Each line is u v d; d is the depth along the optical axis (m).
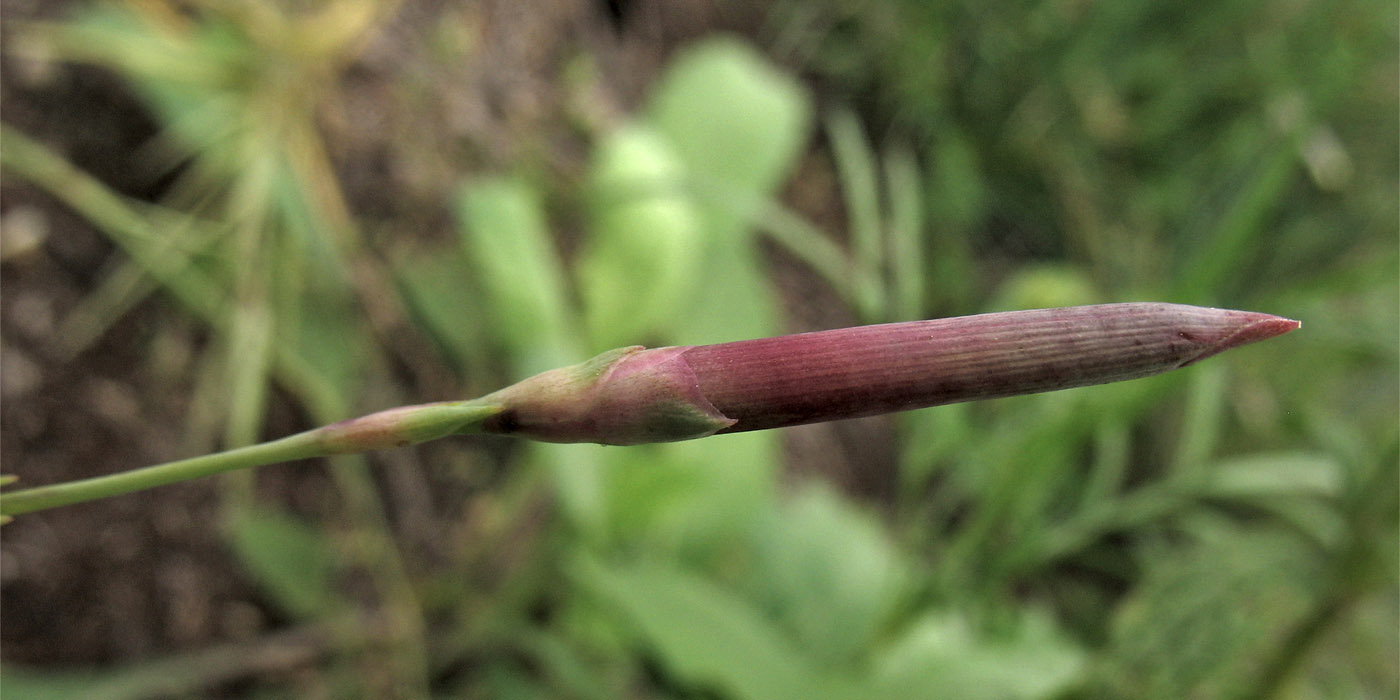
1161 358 0.10
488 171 0.31
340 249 0.26
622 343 0.28
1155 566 0.27
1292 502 0.28
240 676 0.23
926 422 0.31
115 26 0.24
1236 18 0.40
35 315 0.22
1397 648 0.28
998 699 0.24
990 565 0.25
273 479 0.25
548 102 0.33
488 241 0.25
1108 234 0.41
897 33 0.40
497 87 0.31
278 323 0.25
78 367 0.22
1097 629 0.33
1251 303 0.23
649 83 0.36
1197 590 0.23
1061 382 0.11
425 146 0.29
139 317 0.23
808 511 0.29
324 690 0.24
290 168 0.25
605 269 0.28
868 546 0.29
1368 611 0.28
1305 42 0.40
